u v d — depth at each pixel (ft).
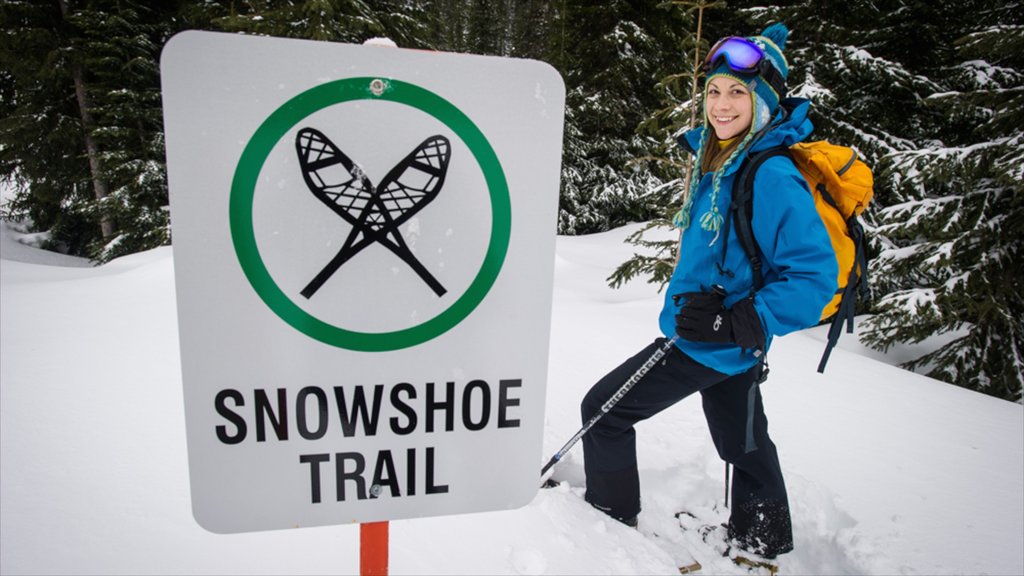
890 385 10.58
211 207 2.21
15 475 5.04
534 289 2.60
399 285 2.44
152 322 10.59
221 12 30.30
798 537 6.15
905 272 16.79
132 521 4.47
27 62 30.04
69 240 40.42
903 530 6.21
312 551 4.23
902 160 15.55
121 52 30.37
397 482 2.65
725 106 4.62
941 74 20.66
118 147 32.58
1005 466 7.76
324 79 2.20
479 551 4.51
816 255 4.09
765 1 26.21
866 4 19.83
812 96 17.51
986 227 15.10
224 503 2.49
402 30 28.86
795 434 8.25
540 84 2.41
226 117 2.15
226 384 2.37
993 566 5.71
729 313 4.33
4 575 3.83
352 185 2.31
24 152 32.35
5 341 9.20
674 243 16.02
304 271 2.34
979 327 16.85
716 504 6.50
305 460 2.52
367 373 2.50
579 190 35.50
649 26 30.86
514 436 2.75
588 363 9.96
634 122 33.68
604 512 5.64
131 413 6.44
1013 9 17.98
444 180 2.40
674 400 5.17
